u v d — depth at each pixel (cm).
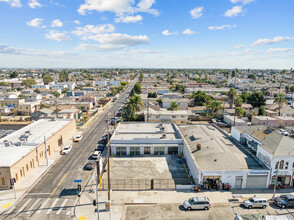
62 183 3981
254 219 2872
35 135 5394
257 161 4125
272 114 9825
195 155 4356
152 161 4931
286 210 3238
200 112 10669
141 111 9531
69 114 8675
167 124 6894
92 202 3391
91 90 18075
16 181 3866
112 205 3312
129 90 19662
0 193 3647
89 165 4562
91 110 11275
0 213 3117
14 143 4856
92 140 6469
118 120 8881
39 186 3878
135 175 4262
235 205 3341
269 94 16738
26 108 10262
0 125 8050
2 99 11619
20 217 3028
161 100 12331
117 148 5312
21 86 19638
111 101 13975
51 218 3006
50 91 16475
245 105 11300
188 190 3738
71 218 3011
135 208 3250
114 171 4425
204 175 3738
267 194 3656
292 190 3788
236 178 3788
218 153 4178
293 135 7294
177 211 3188
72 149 5719
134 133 5944
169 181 4034
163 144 5269
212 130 6197
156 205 3328
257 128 5106
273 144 4122
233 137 5609
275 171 3803
